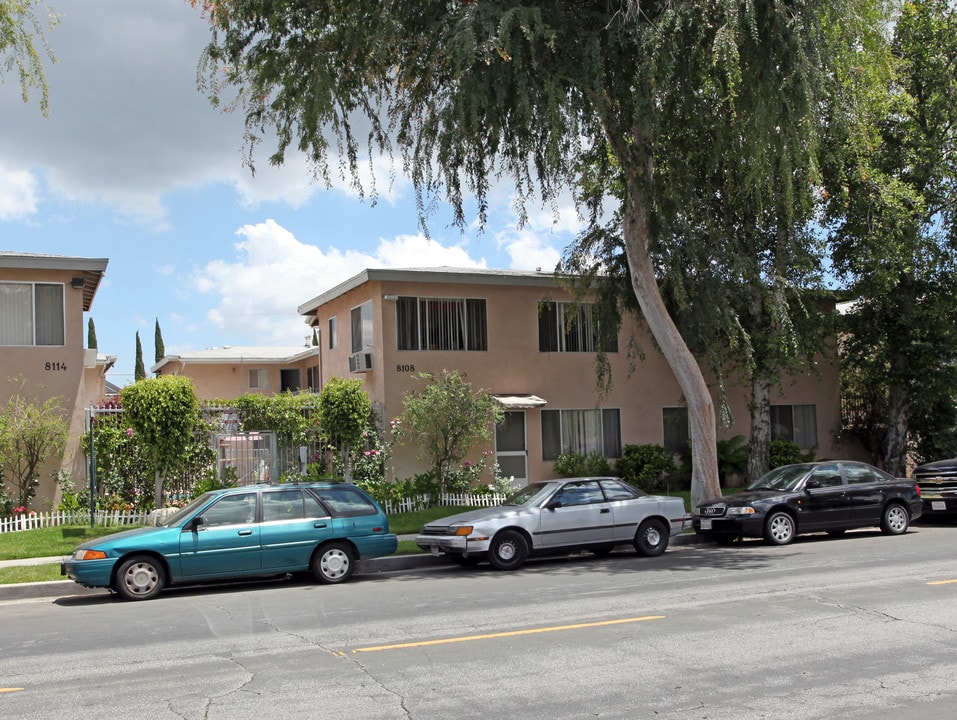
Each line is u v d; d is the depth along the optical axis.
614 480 14.52
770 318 21.55
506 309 23.52
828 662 6.91
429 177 15.28
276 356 35.53
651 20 14.97
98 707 6.11
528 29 13.16
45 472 18.61
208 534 11.66
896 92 22.38
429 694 6.23
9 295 19.00
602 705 5.88
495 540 13.16
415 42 14.84
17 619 10.16
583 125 15.83
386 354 22.00
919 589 10.09
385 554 12.84
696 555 14.40
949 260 23.19
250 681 6.70
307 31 14.53
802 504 15.74
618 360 24.75
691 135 17.27
